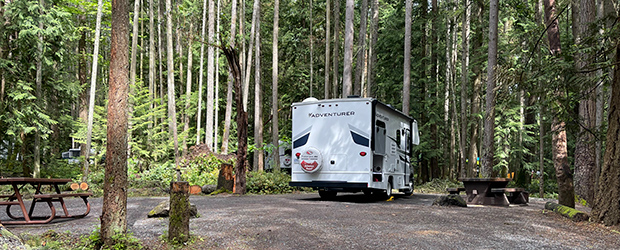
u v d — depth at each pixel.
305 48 32.12
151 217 7.79
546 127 20.30
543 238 6.67
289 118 35.97
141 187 15.46
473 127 23.66
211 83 22.66
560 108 9.40
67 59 20.31
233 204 10.52
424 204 11.66
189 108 29.89
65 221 7.48
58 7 20.00
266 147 22.41
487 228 7.34
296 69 33.03
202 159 19.45
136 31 22.81
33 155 19.23
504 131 23.20
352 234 6.48
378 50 28.02
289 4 32.62
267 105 37.91
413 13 26.67
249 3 32.22
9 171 18.78
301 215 8.28
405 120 15.34
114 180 5.17
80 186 8.12
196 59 32.69
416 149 24.94
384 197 13.25
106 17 25.42
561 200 10.12
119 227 5.19
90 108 16.34
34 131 18.50
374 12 22.88
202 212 8.66
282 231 6.55
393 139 13.92
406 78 18.69
